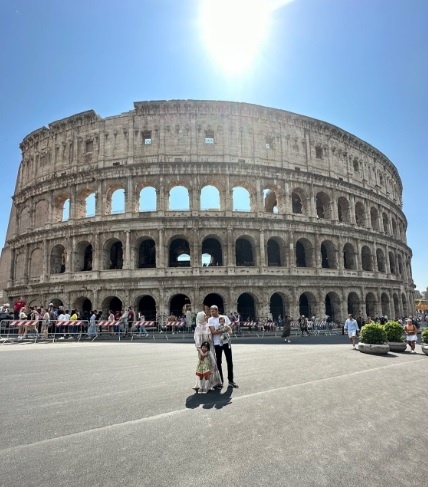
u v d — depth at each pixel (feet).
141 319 156.56
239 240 223.92
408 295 287.28
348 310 229.25
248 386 52.65
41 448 30.30
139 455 28.86
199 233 191.21
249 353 92.32
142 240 198.29
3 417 38.50
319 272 205.87
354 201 240.12
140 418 37.96
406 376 64.39
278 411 40.68
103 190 201.05
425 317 335.67
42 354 89.25
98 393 48.37
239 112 210.79
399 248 275.59
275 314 211.41
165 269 185.47
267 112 216.54
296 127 224.74
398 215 290.56
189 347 106.22
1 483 24.43
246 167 203.10
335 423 37.22
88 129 212.64
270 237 200.95
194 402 44.01
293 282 198.39
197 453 29.27
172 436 32.91
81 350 98.32
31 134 230.27
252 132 211.41
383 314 246.68
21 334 138.72
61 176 208.44
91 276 190.90
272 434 33.63
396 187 304.50
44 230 207.31
